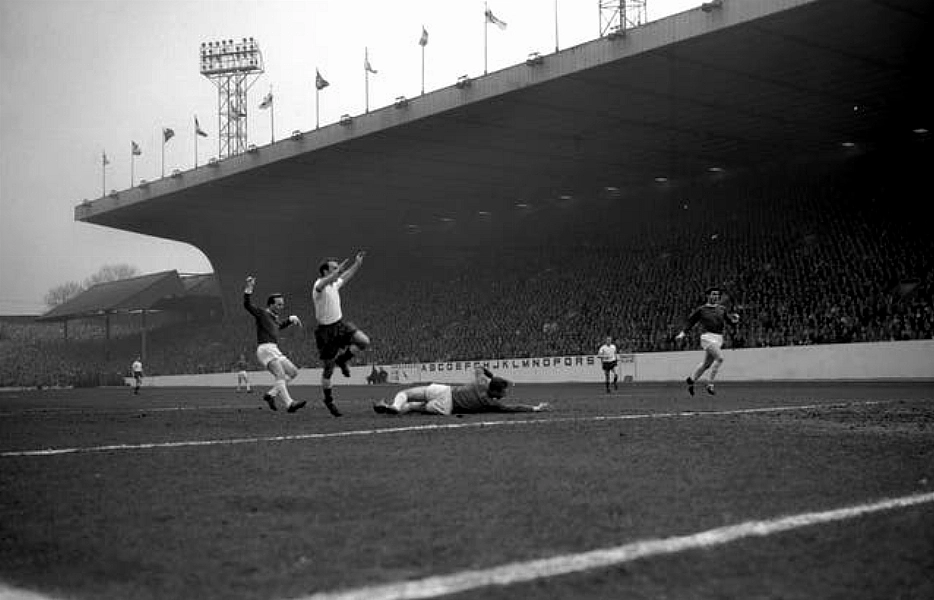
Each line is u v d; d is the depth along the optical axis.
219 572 3.87
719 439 8.86
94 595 3.59
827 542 4.31
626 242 50.75
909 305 33.12
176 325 78.44
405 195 58.47
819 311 36.09
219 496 5.71
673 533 4.49
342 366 13.89
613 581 3.68
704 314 20.34
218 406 20.67
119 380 67.69
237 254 72.06
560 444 8.43
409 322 55.38
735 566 3.90
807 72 35.81
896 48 33.16
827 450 7.88
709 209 49.75
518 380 45.00
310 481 6.27
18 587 3.74
